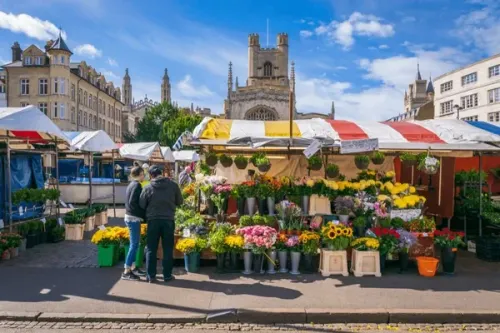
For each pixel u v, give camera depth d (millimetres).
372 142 7801
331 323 5355
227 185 8203
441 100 60438
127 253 7637
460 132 8875
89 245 9961
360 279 7000
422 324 5352
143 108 87312
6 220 10188
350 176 11688
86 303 5688
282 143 8156
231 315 5328
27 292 6137
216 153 10133
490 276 7254
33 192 10422
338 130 9086
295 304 5676
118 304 5660
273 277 7074
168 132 52344
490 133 8836
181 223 8156
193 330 5031
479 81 52531
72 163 24641
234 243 7082
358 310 5457
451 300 5926
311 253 7301
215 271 7355
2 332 4867
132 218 6887
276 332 5039
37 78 43469
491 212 10094
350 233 7293
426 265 7191
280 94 67562
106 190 20766
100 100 54906
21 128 8703
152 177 6898
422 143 8625
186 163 35312
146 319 5234
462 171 11750
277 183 8195
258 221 7723
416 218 8156
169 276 6809
